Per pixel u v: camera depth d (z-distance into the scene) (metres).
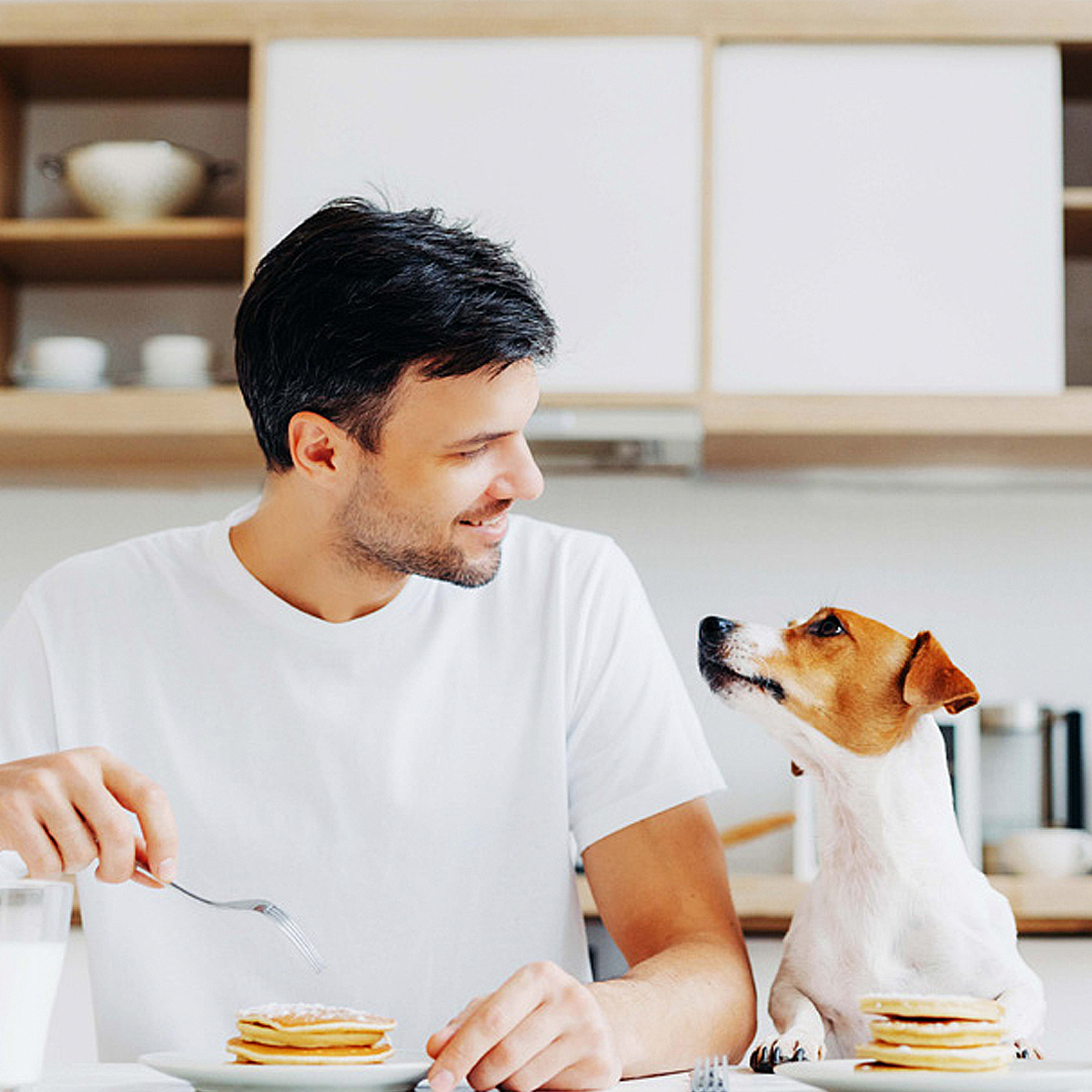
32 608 1.36
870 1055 0.82
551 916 1.30
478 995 1.28
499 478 1.15
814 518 2.80
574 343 2.48
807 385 2.48
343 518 1.20
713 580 2.79
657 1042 1.01
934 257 2.49
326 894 1.28
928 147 2.51
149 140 2.94
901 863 0.94
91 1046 2.35
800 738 0.99
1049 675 2.75
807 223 2.51
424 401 1.12
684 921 1.23
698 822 1.29
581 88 2.53
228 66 2.75
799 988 0.98
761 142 2.52
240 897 1.28
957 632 2.77
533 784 1.32
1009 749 2.62
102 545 2.85
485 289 1.12
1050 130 2.51
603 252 2.50
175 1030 1.26
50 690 1.33
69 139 2.95
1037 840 2.46
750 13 2.52
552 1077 0.88
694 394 2.47
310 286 1.15
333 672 1.32
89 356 2.62
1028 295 2.49
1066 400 2.45
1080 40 2.51
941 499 2.80
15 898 0.87
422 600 1.33
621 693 1.33
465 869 1.30
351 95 2.55
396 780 1.30
